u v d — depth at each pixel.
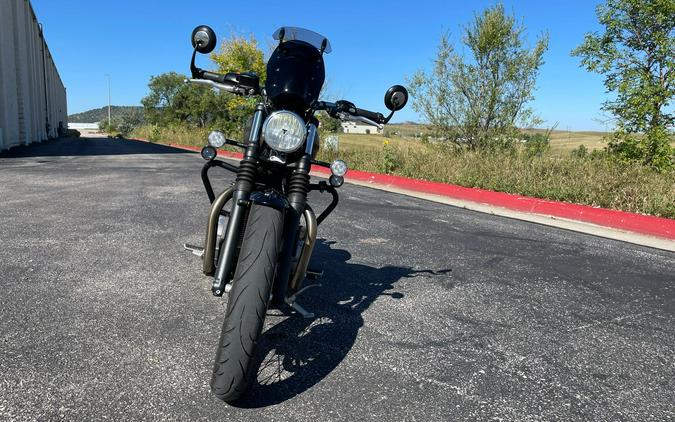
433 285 4.24
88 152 22.17
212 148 2.88
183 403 2.29
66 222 5.90
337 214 7.36
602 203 8.20
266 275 2.23
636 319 3.69
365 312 3.53
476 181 10.35
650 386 2.70
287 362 2.74
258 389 2.45
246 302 2.18
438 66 13.96
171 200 7.85
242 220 2.58
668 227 6.69
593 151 12.15
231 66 25.23
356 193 9.99
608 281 4.60
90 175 11.22
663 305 4.02
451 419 2.29
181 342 2.89
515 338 3.24
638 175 8.84
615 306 3.94
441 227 6.76
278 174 2.78
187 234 5.53
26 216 6.16
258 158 2.68
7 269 4.04
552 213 8.05
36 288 3.64
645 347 3.20
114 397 2.30
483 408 2.39
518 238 6.28
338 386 2.52
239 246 2.59
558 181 9.27
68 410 2.18
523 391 2.57
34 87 39.72
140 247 4.91
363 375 2.64
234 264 2.59
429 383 2.60
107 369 2.55
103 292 3.62
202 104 55.56
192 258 4.60
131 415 2.17
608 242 6.28
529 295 4.11
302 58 2.88
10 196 7.74
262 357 2.78
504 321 3.52
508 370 2.79
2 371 2.48
